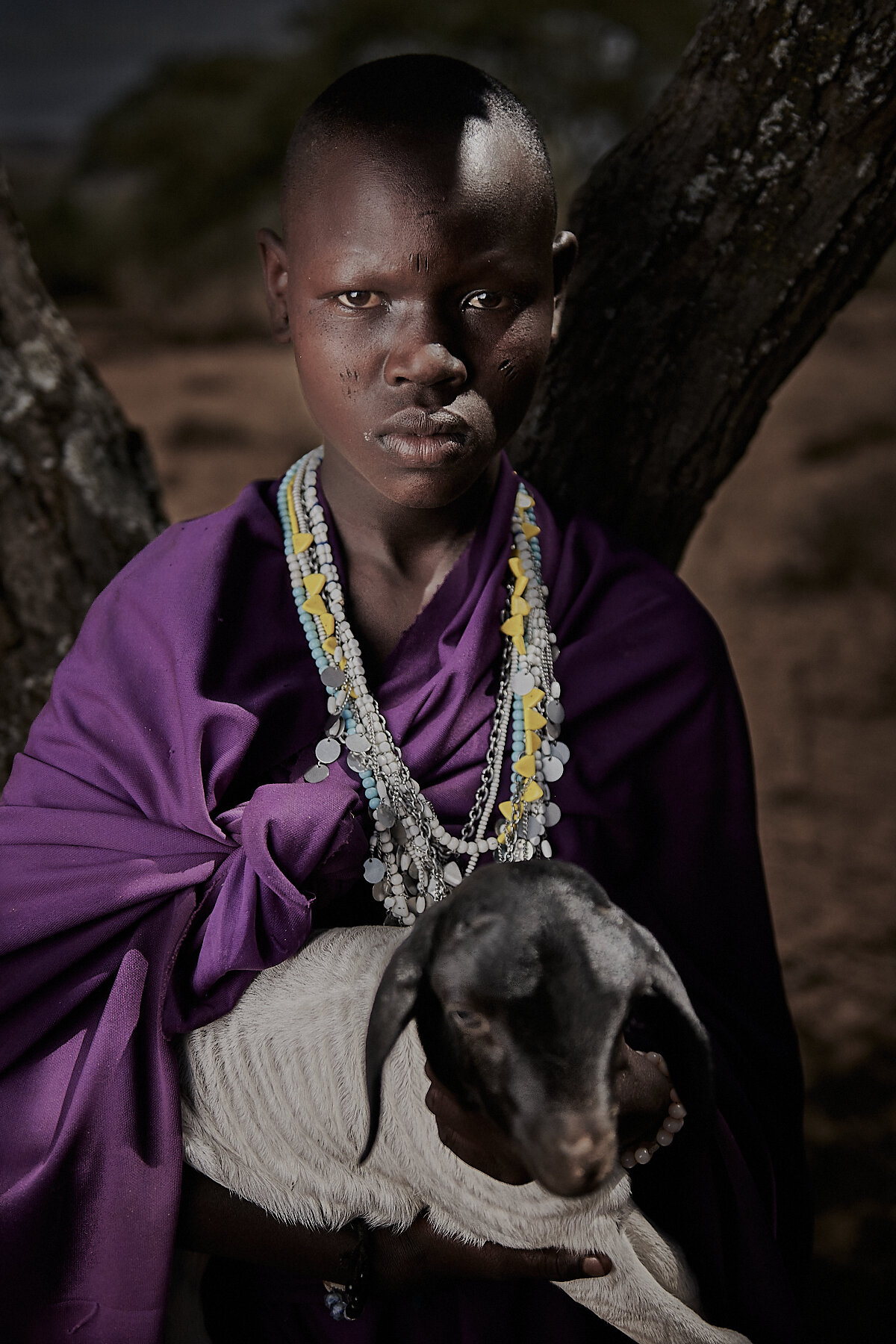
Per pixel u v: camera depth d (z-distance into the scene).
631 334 2.60
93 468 2.80
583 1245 1.90
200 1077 1.93
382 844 2.01
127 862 1.92
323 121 1.84
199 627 2.00
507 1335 2.06
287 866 1.86
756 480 11.38
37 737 2.08
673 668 2.11
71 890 1.91
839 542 10.08
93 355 18.42
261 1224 1.93
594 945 1.52
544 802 2.05
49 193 27.62
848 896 6.15
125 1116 1.84
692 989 2.14
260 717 1.99
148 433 13.71
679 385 2.62
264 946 1.84
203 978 1.87
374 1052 1.57
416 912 2.02
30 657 2.70
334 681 2.04
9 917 1.91
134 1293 1.84
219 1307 2.18
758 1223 2.07
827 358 14.08
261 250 2.06
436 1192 1.88
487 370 1.85
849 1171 4.35
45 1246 1.82
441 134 1.77
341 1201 1.92
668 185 2.56
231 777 1.94
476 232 1.77
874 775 7.31
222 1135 1.93
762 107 2.49
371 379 1.83
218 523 2.12
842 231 2.53
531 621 2.11
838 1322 3.74
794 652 8.88
